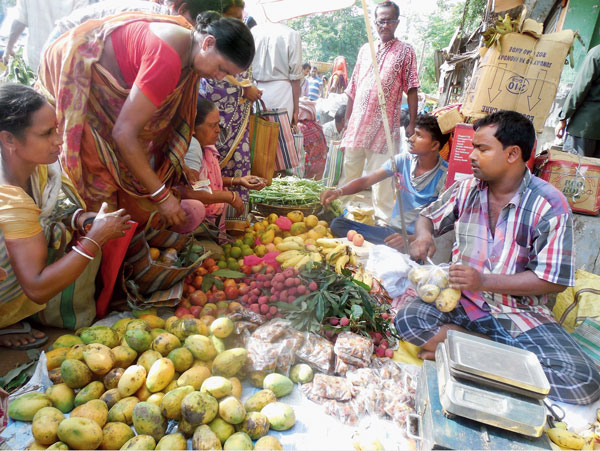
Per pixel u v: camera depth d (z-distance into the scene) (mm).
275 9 5141
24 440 1707
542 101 3369
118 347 2064
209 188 3240
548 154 3770
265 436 1757
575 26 6598
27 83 3523
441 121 3648
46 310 2465
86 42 2312
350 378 2170
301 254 3297
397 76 4934
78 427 1614
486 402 1695
